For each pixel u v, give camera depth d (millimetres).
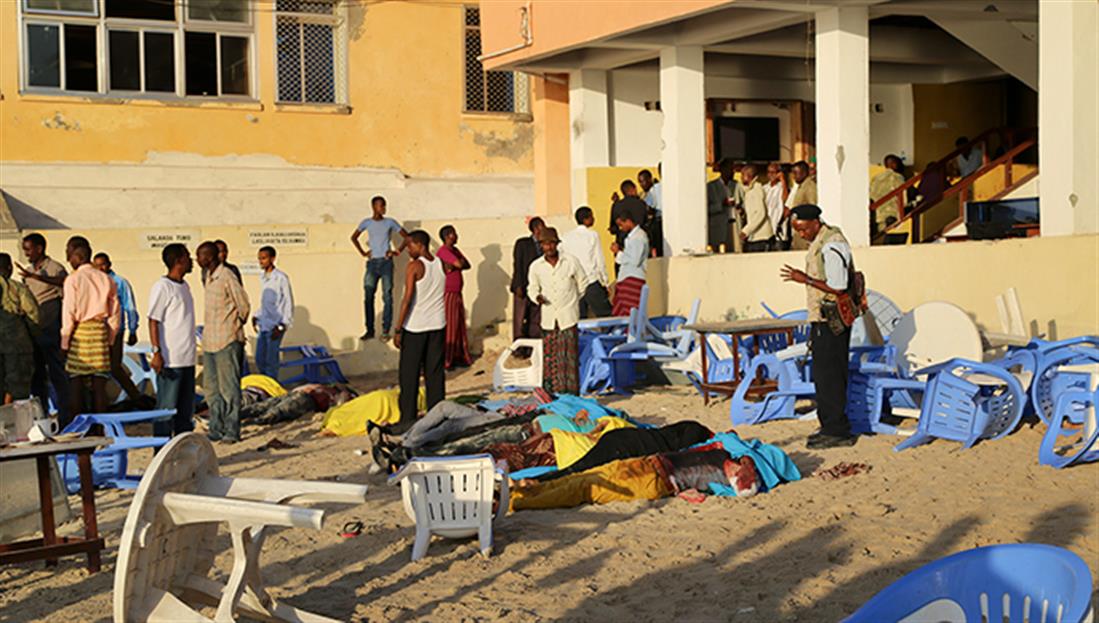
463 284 19203
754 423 11727
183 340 11859
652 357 14477
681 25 17250
